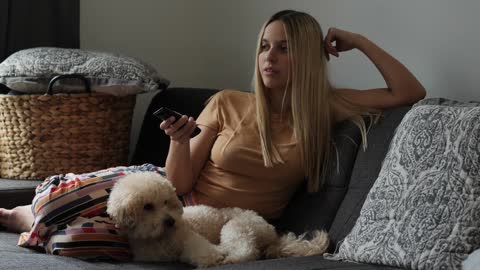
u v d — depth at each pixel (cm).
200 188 193
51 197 169
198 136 196
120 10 303
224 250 158
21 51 249
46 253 166
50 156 242
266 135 186
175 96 258
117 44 303
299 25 188
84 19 295
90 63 240
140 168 193
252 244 161
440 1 201
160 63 310
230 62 299
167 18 310
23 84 237
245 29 290
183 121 179
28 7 278
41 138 241
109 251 162
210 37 307
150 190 155
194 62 312
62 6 284
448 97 201
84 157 245
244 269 143
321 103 187
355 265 146
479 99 190
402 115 175
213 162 195
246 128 190
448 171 139
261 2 280
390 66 192
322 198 183
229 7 298
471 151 137
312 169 186
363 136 180
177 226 158
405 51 214
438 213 137
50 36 284
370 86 229
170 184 162
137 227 155
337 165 182
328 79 194
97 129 244
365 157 176
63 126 240
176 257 160
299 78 186
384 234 145
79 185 173
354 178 176
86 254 160
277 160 184
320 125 187
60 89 238
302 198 190
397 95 190
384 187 151
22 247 171
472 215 133
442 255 132
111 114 246
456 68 197
